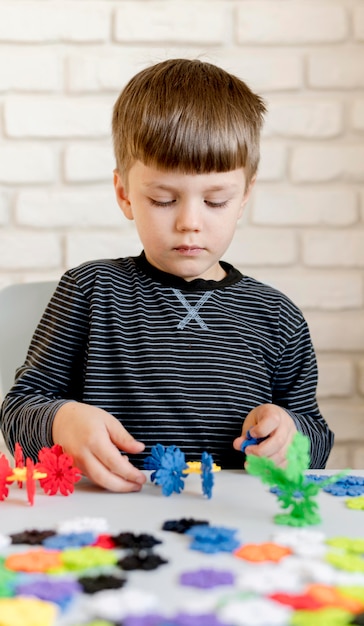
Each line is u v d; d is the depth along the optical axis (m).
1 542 0.59
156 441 1.05
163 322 1.10
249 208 1.74
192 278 1.14
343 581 0.52
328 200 1.75
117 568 0.54
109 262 1.18
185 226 1.00
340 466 1.76
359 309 1.76
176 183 1.00
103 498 0.73
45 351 1.10
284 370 1.14
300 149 1.74
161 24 1.70
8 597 0.49
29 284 1.27
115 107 1.15
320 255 1.75
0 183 1.70
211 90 1.05
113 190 1.71
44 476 0.74
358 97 1.75
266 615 0.46
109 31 1.69
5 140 1.70
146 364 1.07
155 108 1.01
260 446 0.86
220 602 0.48
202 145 0.98
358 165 1.75
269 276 1.75
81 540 0.59
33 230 1.71
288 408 1.13
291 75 1.73
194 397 1.06
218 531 0.61
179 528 0.63
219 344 1.10
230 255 1.74
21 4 1.68
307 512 0.66
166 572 0.54
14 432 0.98
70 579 0.52
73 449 0.81
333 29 1.73
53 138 1.70
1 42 1.68
